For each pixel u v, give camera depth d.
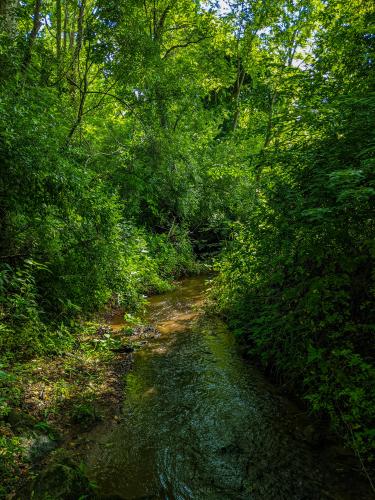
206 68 14.81
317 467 3.14
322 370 3.66
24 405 3.83
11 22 6.50
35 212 5.50
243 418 3.97
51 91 7.63
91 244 6.50
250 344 5.78
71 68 9.38
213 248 15.83
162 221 14.44
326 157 3.88
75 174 6.02
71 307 6.18
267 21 13.99
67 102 9.46
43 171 5.18
